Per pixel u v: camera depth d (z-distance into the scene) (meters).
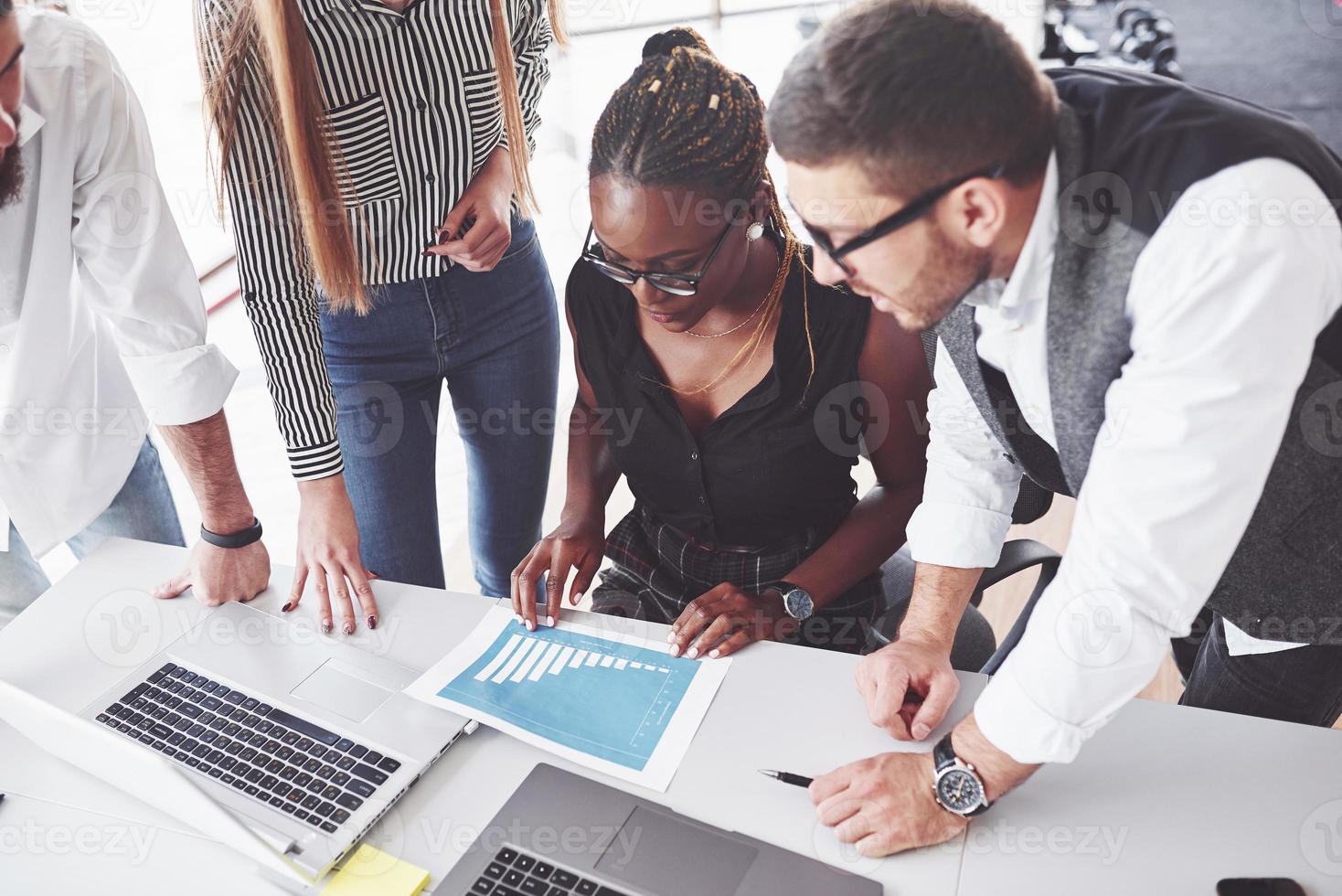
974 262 0.85
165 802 1.01
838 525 1.51
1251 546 1.01
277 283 1.42
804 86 0.78
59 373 1.37
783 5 4.32
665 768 1.06
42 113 1.16
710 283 1.25
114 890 0.97
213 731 1.12
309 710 1.14
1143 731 1.06
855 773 1.00
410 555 1.83
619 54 4.27
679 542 1.53
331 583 1.35
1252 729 1.06
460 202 1.59
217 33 1.29
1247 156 0.77
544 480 1.95
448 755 1.10
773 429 1.37
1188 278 0.77
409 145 1.50
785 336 1.33
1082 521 0.87
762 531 1.48
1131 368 0.84
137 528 1.59
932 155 0.76
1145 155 0.80
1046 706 0.88
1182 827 0.96
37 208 1.21
